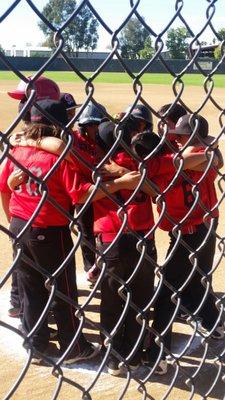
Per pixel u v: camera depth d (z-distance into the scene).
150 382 3.39
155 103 22.72
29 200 3.15
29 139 2.85
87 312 4.34
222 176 2.81
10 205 3.38
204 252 3.66
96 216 3.22
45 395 3.25
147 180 2.27
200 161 3.04
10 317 4.25
